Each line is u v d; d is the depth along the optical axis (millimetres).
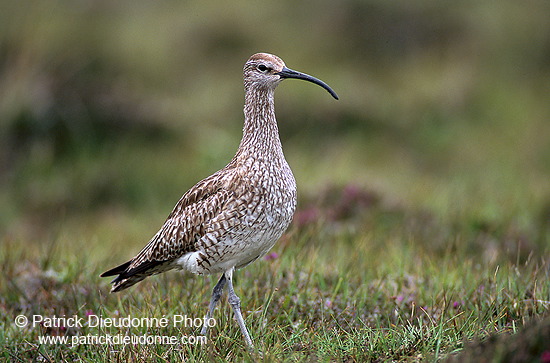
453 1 38938
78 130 30609
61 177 28844
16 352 14164
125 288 15477
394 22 37656
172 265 14992
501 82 36250
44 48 33531
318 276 16203
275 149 14383
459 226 22500
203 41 36000
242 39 36125
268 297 15109
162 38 36031
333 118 32656
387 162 31281
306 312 14977
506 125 34062
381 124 32938
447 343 12531
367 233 20922
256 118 14547
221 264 14281
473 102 34812
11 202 27734
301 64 35250
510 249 20688
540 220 24016
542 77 36781
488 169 31062
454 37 37656
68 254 18500
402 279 16391
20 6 35094
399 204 23797
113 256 19172
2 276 17047
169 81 34125
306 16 37844
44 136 30359
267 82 14641
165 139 30906
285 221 14445
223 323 14398
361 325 14289
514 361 10227
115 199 28125
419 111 33969
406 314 14664
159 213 26797
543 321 10586
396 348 12672
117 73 33688
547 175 30797
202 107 32781
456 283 16000
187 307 15234
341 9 37812
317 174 27672
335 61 36000
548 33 38219
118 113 31281
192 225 14250
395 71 36031
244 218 13992
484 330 13047
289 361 12414
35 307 15953
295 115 32438
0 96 31391
